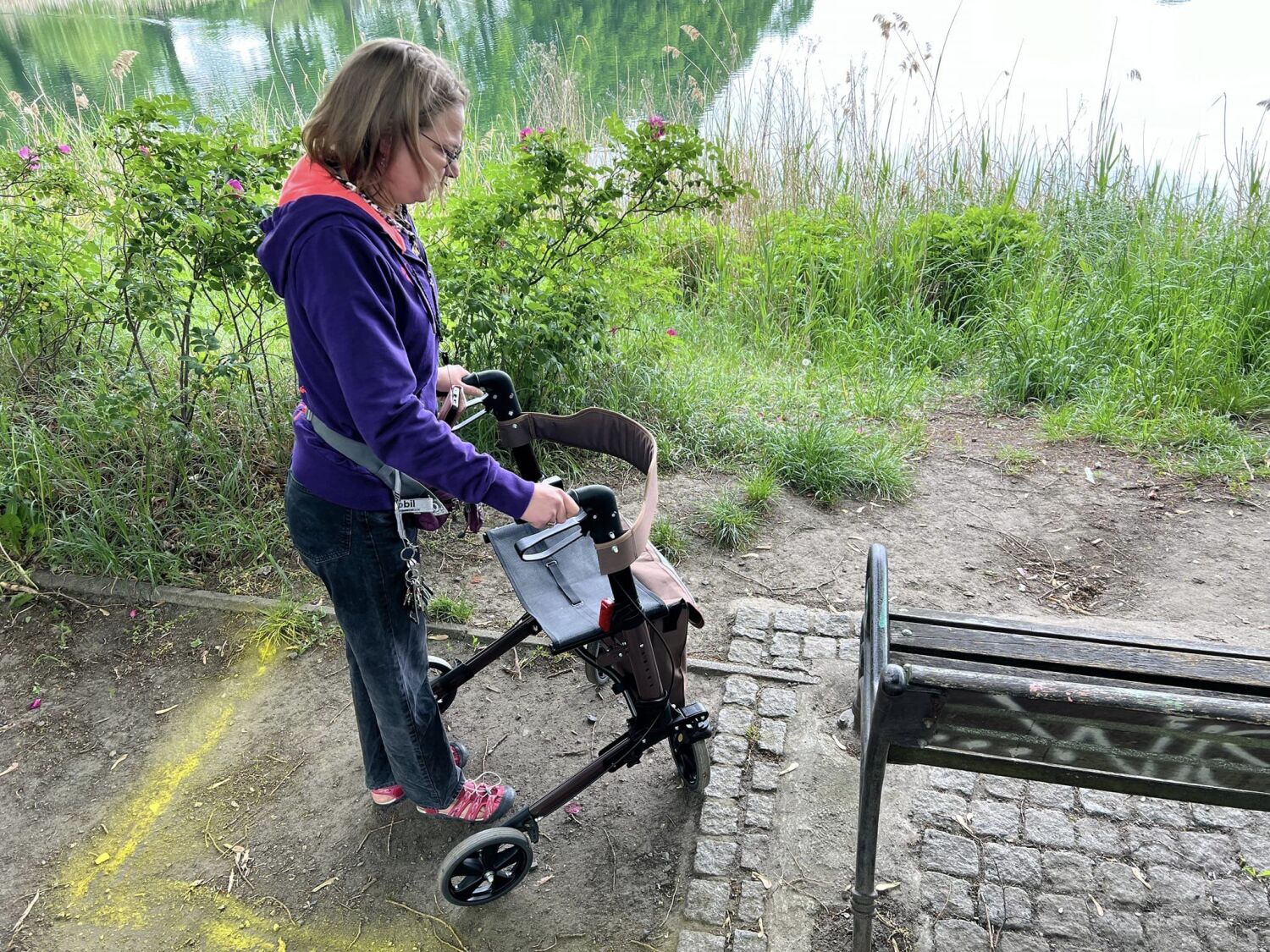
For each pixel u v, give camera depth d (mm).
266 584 3443
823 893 2273
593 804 2551
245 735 2822
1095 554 3699
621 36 13984
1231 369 4891
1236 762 1602
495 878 2256
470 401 2139
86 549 3445
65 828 2533
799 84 8000
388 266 1690
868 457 4223
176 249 3580
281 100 8766
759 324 5820
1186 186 6770
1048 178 6922
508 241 4254
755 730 2746
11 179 3812
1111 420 4613
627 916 2256
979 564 3646
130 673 3068
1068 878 2287
